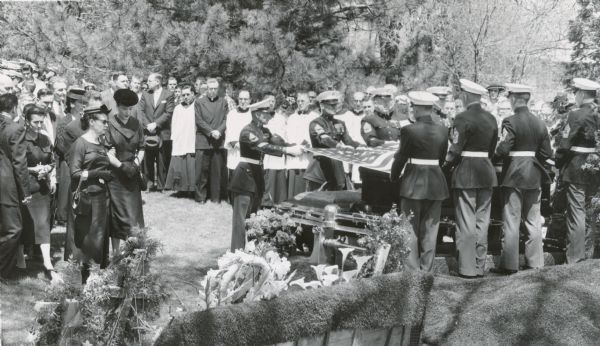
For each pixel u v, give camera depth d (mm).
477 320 6348
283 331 4328
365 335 4938
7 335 6023
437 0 19234
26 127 8055
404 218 5855
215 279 4348
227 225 10844
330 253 7137
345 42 14656
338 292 4699
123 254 4352
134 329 4254
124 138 7672
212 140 12461
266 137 8648
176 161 12617
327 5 14281
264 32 13422
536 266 8242
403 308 5102
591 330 6086
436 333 6320
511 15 21219
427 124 7516
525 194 8219
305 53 14297
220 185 12633
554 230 9141
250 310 4160
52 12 15133
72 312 4152
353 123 11695
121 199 7641
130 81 13516
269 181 11898
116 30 14180
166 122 13023
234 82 14016
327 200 8508
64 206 8938
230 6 14055
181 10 14188
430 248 7645
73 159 7117
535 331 6102
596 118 8438
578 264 7336
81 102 8992
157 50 13812
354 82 14016
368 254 5566
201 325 3914
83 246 7137
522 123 8031
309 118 12062
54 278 4270
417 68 14641
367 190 8234
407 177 7570
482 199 7965
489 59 21406
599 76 16844
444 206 8531
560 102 11875
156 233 10023
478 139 7812
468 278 7688
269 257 4812
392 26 14742
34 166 8008
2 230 7613
